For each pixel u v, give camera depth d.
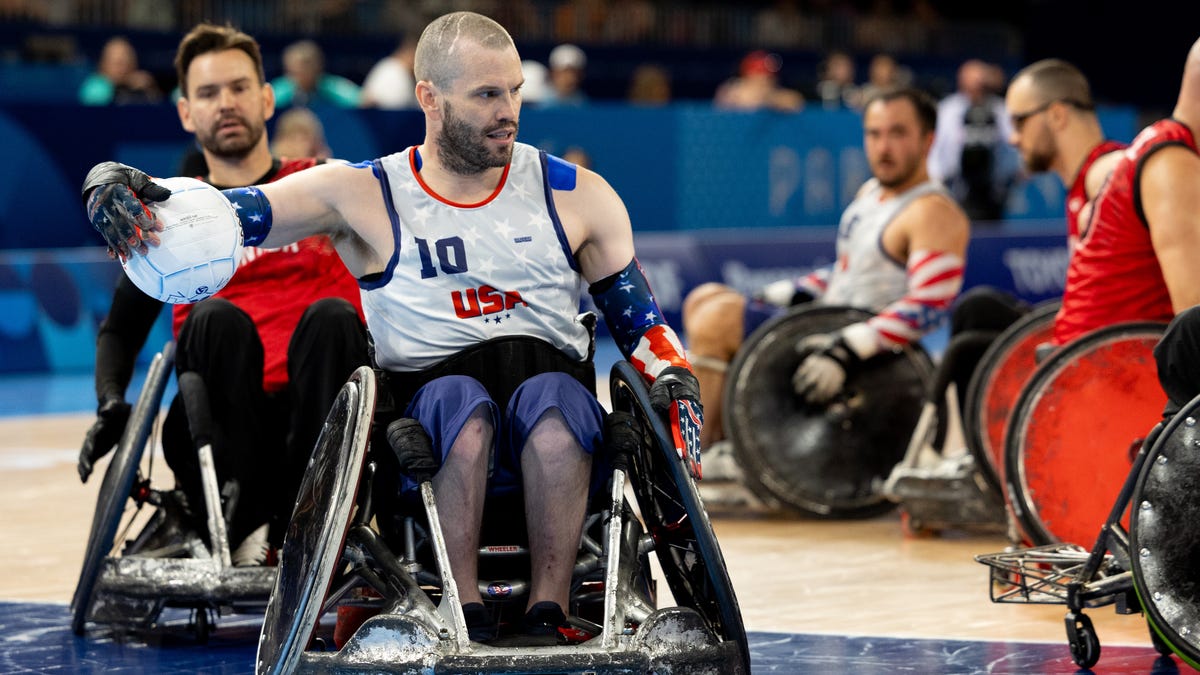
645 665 7.18
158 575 9.68
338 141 27.73
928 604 10.97
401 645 7.15
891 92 14.88
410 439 7.45
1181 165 10.68
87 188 7.56
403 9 38.25
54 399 24.00
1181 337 8.55
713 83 42.59
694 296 15.84
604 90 40.88
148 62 35.03
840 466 14.72
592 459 7.77
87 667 9.30
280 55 36.25
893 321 14.40
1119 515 8.81
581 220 8.05
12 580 11.91
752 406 14.79
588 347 8.25
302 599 7.24
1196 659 8.16
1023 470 11.03
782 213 33.31
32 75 29.69
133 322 10.57
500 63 7.68
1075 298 11.52
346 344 9.62
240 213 7.72
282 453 10.20
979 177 33.94
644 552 8.05
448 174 7.91
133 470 9.82
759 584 11.75
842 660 9.29
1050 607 10.82
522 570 8.16
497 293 7.94
